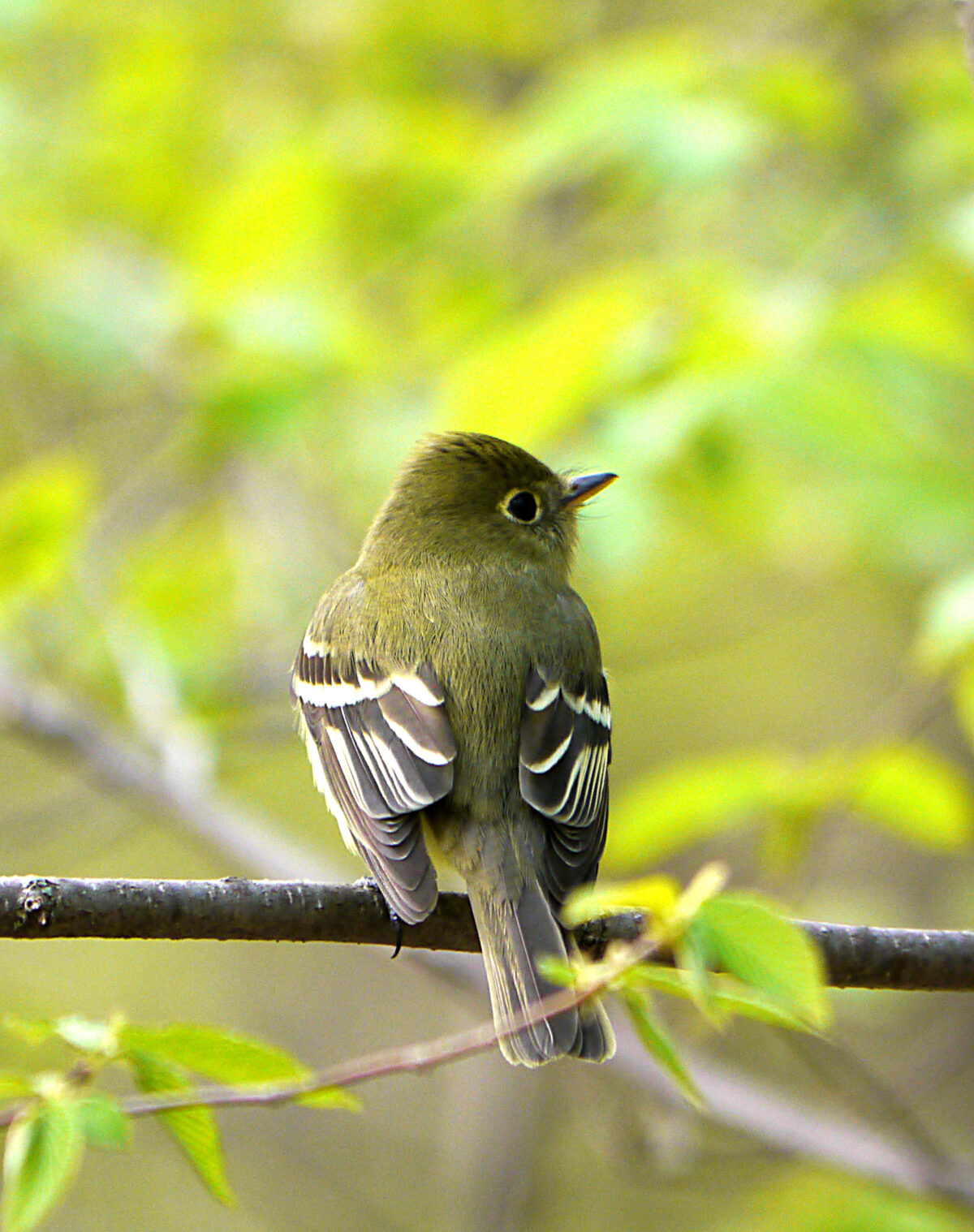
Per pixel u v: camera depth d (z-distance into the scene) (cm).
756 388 898
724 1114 998
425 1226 1455
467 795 734
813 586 1501
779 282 1038
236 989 1614
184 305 1089
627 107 1020
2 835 1567
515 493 898
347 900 688
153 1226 1473
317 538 1321
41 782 1675
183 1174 1497
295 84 1317
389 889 678
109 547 1286
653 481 954
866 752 881
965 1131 1325
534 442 930
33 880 634
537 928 678
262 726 1239
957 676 888
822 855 1316
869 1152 971
